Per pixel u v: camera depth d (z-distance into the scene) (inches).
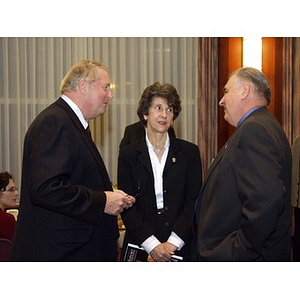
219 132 190.2
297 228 143.3
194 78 190.7
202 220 76.1
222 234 72.8
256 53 176.9
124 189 94.3
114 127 188.5
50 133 74.1
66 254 76.0
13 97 183.5
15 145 184.9
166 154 95.2
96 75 80.4
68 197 72.3
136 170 93.8
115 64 186.9
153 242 89.7
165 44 189.2
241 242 67.5
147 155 94.0
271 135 68.6
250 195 65.5
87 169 78.5
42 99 185.3
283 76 187.3
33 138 75.5
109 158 189.0
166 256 88.9
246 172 67.1
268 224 64.4
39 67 184.2
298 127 188.5
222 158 74.2
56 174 71.6
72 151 75.7
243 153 68.6
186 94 190.1
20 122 184.1
